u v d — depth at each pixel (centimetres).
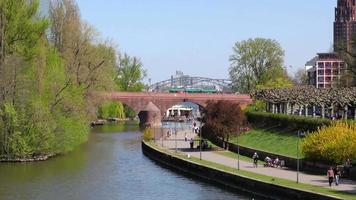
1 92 8594
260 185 6303
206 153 9444
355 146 6794
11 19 8900
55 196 6194
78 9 11362
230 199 6122
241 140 10256
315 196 5516
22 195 6203
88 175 7644
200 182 7306
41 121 8781
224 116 9981
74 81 10319
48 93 9144
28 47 9031
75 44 11112
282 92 11700
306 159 7269
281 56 18125
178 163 8506
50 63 9512
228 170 7188
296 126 9456
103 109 18038
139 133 15325
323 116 10856
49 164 8538
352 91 10369
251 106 14412
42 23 9206
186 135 13475
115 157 9769
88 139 13150
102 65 11631
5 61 8644
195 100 18250
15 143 8581
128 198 6175
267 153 8306
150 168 8556
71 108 9719
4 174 7512
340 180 6419
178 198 6188
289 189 5869
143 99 18212
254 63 18012
